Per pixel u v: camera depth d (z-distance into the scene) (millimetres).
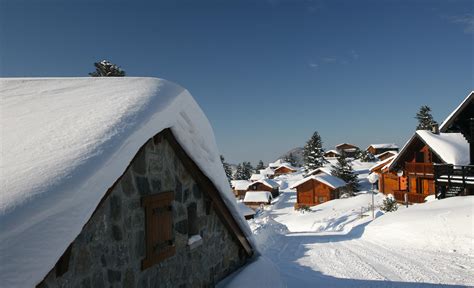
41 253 2480
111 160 3230
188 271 5336
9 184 2650
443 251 12398
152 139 4578
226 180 6164
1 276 2246
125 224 3994
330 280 9211
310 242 15859
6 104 4406
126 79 5082
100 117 3779
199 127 5277
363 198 38344
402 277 9352
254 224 19219
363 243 14711
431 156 28562
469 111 19531
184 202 5348
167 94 4648
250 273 6695
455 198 17953
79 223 2797
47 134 3488
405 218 16453
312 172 57906
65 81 5242
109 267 3705
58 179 2762
